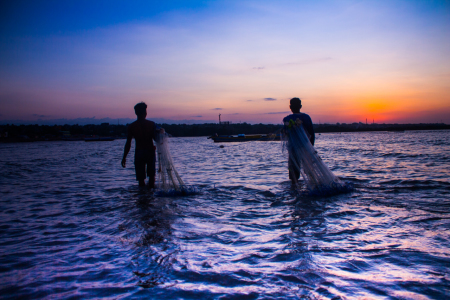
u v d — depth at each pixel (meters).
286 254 2.44
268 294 1.79
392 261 2.24
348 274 2.04
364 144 29.69
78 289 1.93
